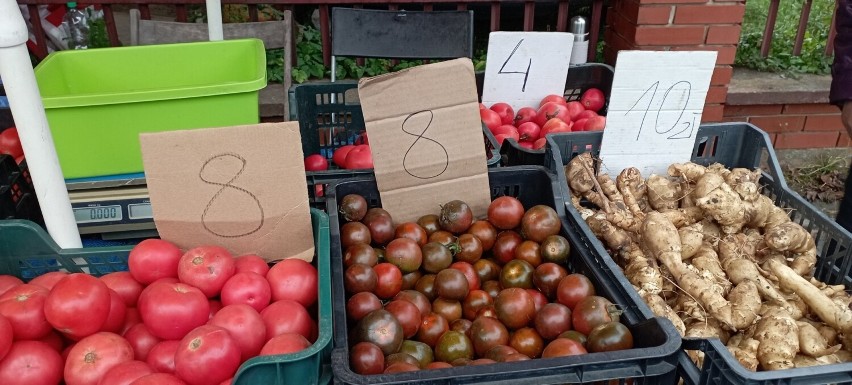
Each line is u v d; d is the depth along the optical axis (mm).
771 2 4559
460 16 2840
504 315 1672
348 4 4273
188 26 3334
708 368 1360
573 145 2273
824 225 1999
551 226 1887
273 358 1228
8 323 1293
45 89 2180
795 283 1778
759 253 2041
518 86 2830
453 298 1752
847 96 2170
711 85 3951
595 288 1715
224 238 1676
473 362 1411
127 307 1558
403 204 2027
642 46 3787
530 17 4160
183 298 1395
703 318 1745
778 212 2098
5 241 1617
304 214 1693
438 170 2002
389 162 1959
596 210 2221
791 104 4406
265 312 1479
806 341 1631
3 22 1372
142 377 1228
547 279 1760
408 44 2879
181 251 1651
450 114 1941
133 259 1551
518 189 2141
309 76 4797
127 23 5449
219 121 2014
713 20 3725
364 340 1508
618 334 1435
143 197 2090
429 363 1560
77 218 2057
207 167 1604
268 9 5000
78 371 1299
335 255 1688
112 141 1979
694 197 2078
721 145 2389
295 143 1633
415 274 1858
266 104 4289
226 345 1278
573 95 3098
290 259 1634
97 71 2371
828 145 4574
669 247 1884
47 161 1555
